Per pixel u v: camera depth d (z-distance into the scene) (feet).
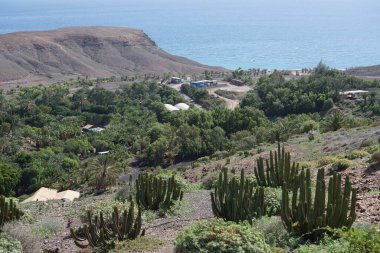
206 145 247.91
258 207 47.16
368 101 312.50
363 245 29.40
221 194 48.44
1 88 563.48
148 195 62.54
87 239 48.62
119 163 227.81
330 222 38.78
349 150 107.65
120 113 383.24
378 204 46.57
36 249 50.01
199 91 436.35
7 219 61.57
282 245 38.58
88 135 324.60
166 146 245.45
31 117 365.40
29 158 250.78
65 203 88.89
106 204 57.88
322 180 40.22
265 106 341.21
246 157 140.56
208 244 34.32
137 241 47.03
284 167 61.67
